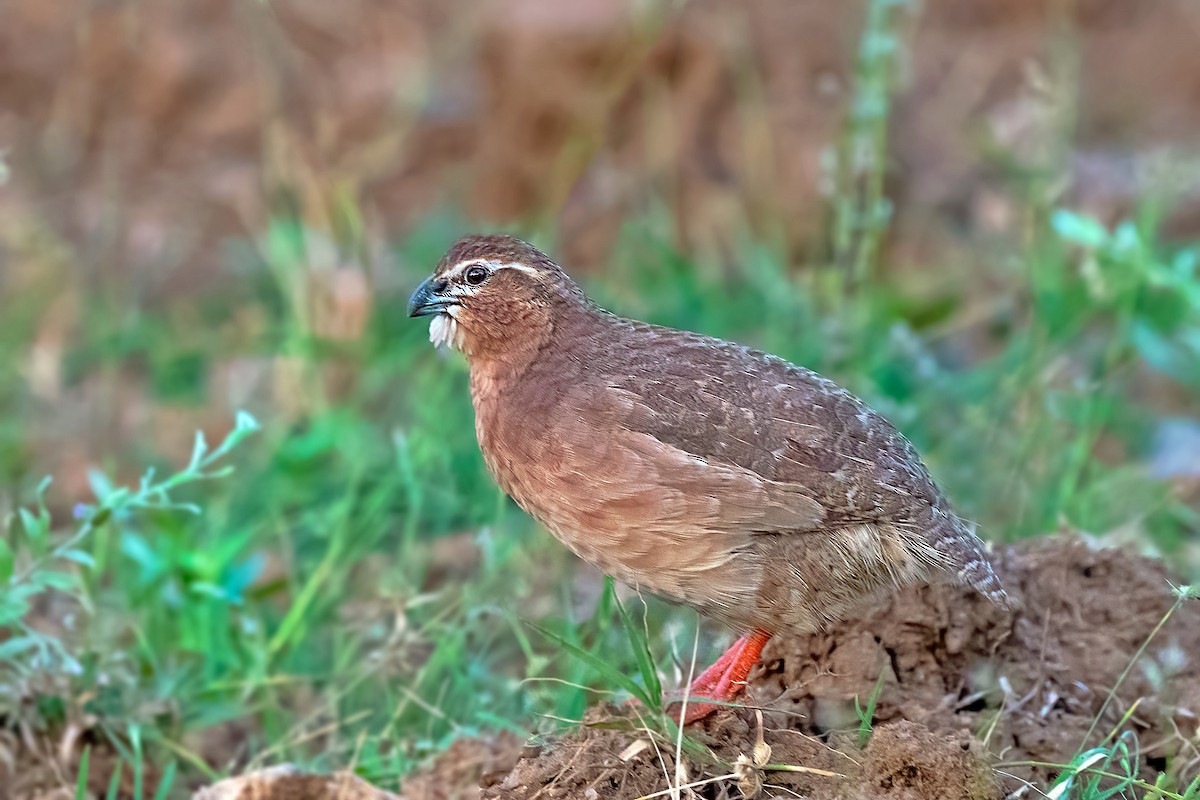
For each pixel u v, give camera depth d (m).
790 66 18.39
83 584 10.05
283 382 14.69
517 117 17.89
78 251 18.09
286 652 10.55
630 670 9.17
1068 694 8.47
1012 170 14.39
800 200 17.11
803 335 14.13
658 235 16.27
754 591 8.31
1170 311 13.59
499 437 8.73
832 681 8.38
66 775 9.43
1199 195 16.81
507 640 10.45
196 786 9.72
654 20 16.84
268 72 16.97
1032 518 11.13
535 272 8.81
